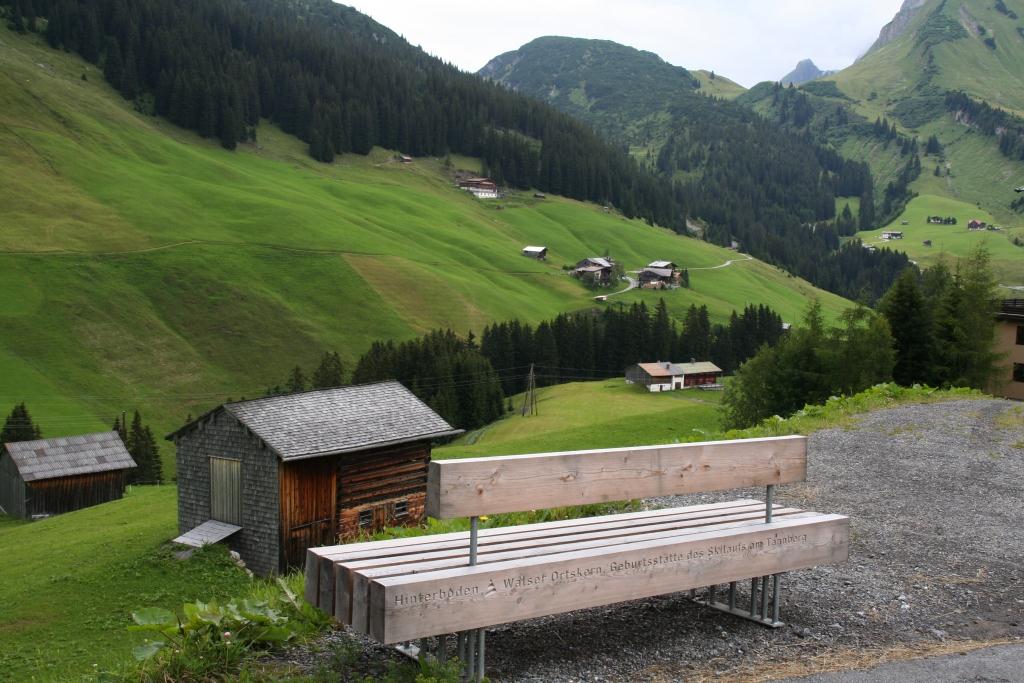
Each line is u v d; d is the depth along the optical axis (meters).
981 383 48.62
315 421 31.02
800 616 6.82
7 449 60.06
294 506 29.41
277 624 5.70
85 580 28.50
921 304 49.91
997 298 49.03
